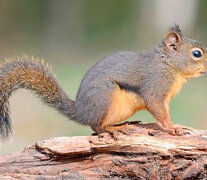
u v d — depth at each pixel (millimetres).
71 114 11828
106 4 41406
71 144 10477
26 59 11875
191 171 10203
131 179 10312
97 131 11641
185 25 37125
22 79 11719
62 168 10445
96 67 11820
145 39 37281
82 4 41469
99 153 10469
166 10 37781
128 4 40656
